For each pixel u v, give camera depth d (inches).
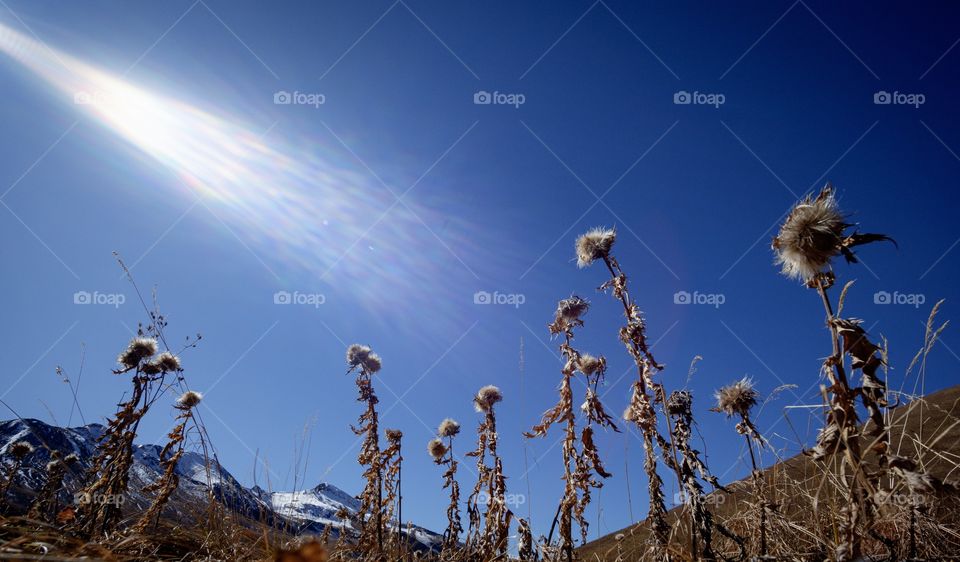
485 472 227.5
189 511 169.9
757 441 143.4
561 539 157.2
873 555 106.3
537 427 178.2
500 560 181.9
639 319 160.9
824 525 119.9
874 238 104.1
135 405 198.5
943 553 101.9
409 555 207.8
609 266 174.7
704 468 137.8
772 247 119.7
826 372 102.9
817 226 106.0
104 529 157.2
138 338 225.6
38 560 90.4
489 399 243.4
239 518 164.7
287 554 53.0
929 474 87.0
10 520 114.8
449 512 253.3
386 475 268.4
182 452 199.2
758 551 132.0
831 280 108.5
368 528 211.9
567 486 164.2
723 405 151.7
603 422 170.2
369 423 281.1
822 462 104.7
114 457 185.6
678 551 128.8
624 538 164.7
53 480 176.9
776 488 147.1
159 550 136.3
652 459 143.3
